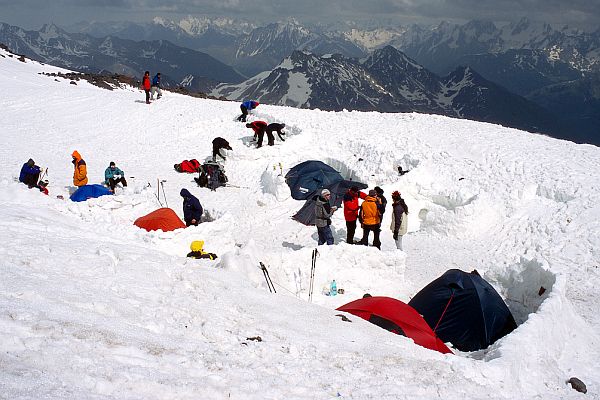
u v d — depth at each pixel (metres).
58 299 7.11
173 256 11.12
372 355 8.02
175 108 37.47
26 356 5.32
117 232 13.46
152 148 30.03
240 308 8.93
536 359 9.83
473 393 7.46
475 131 28.72
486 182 22.30
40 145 27.61
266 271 11.80
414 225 21.42
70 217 13.66
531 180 21.70
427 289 13.35
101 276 8.61
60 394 4.77
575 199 19.97
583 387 9.72
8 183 14.51
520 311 13.91
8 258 8.30
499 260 17.81
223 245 14.98
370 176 24.16
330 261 14.07
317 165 24.44
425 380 7.42
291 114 34.75
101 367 5.58
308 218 20.19
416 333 10.66
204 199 23.77
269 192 24.23
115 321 7.02
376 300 11.45
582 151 25.16
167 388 5.55
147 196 19.11
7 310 6.16
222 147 27.55
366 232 17.61
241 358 7.02
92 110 35.22
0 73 39.72
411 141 27.08
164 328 7.39
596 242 17.75
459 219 19.88
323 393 6.48
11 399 4.39
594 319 13.70
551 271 13.25
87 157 27.27
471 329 12.23
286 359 7.31
